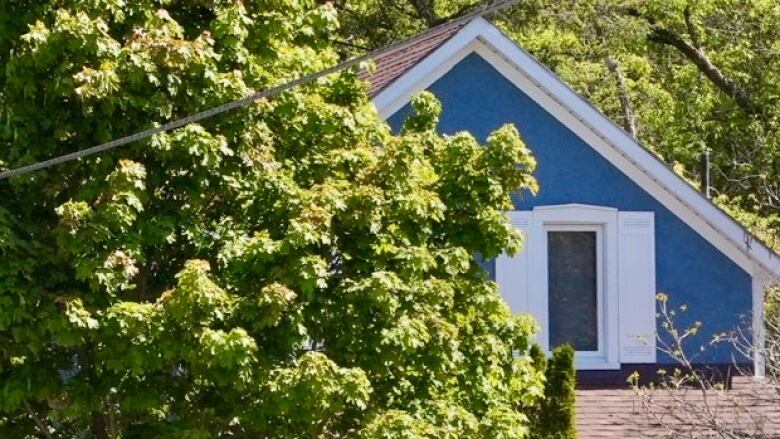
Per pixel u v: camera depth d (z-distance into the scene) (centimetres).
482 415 1631
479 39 2334
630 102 4488
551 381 2186
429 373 1563
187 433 1443
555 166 2381
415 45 2638
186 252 1548
